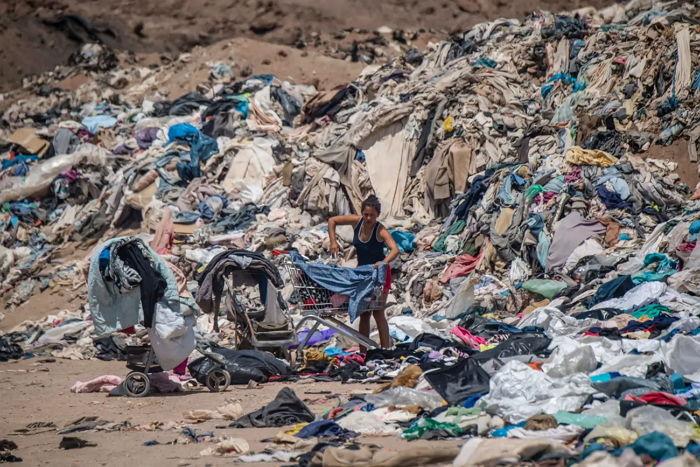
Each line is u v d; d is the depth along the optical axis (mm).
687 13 70625
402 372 29109
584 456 18344
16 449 24438
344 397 29625
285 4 141375
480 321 42188
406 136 67625
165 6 140000
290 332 38281
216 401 31172
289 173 69375
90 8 137625
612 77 66250
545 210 53906
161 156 76250
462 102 68312
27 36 131250
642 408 21000
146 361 33625
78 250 73750
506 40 81500
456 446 20484
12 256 73250
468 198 59125
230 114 83312
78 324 56656
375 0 143500
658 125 60750
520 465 18344
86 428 26906
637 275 44469
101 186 80000
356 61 119125
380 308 38531
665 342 29109
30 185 80188
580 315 40406
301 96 90625
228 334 50281
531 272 51719
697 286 42000
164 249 63188
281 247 60625
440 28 142000
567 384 24375
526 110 68312
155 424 26562
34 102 111812
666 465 16375
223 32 139375
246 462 20844
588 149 59781
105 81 114812
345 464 18875
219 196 69938
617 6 87375
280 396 26562
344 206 65000
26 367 46781
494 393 24359
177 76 110938
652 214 52531
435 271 53750
